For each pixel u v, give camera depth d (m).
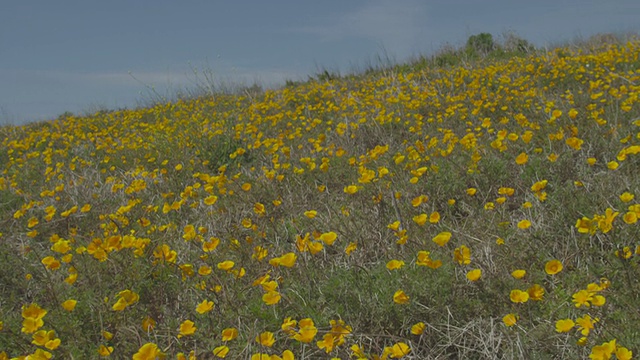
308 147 6.46
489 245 3.37
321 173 5.18
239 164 5.97
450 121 6.52
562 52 11.57
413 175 4.56
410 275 3.08
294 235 4.13
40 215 5.44
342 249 3.76
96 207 5.43
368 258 3.68
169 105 11.62
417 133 5.97
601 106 6.07
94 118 11.84
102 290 3.38
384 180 4.60
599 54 9.91
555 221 3.48
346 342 2.68
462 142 4.80
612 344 2.04
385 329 2.82
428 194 4.26
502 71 9.63
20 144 9.08
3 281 3.96
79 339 2.97
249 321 2.99
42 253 4.51
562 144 4.73
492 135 5.73
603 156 4.44
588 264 3.05
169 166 6.44
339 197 4.72
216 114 9.20
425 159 4.81
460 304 2.87
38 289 3.79
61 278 3.87
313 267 3.53
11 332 2.99
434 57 13.05
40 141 9.17
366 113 7.10
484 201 4.12
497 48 14.15
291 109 9.22
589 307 2.58
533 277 3.03
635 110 5.32
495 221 3.74
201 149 6.59
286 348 2.79
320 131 7.02
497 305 2.87
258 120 7.57
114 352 2.82
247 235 4.29
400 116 6.79
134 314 3.18
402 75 11.00
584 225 2.83
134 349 2.86
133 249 3.64
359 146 6.06
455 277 3.04
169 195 5.10
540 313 2.81
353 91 9.88
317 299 3.11
